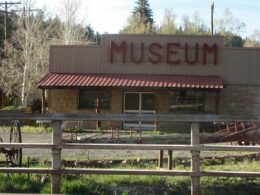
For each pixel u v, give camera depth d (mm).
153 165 14180
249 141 13195
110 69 35719
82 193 9391
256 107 35125
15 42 53656
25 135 27391
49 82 33938
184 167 13656
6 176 10180
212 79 34469
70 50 35875
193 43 35469
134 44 35656
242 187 10344
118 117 8633
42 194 8883
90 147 8781
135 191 9836
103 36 35750
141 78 34562
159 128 33281
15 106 43781
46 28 55281
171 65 35500
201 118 8555
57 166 8898
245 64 35219
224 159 15570
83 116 8680
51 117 8742
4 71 49062
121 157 16266
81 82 33906
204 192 9594
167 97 34969
